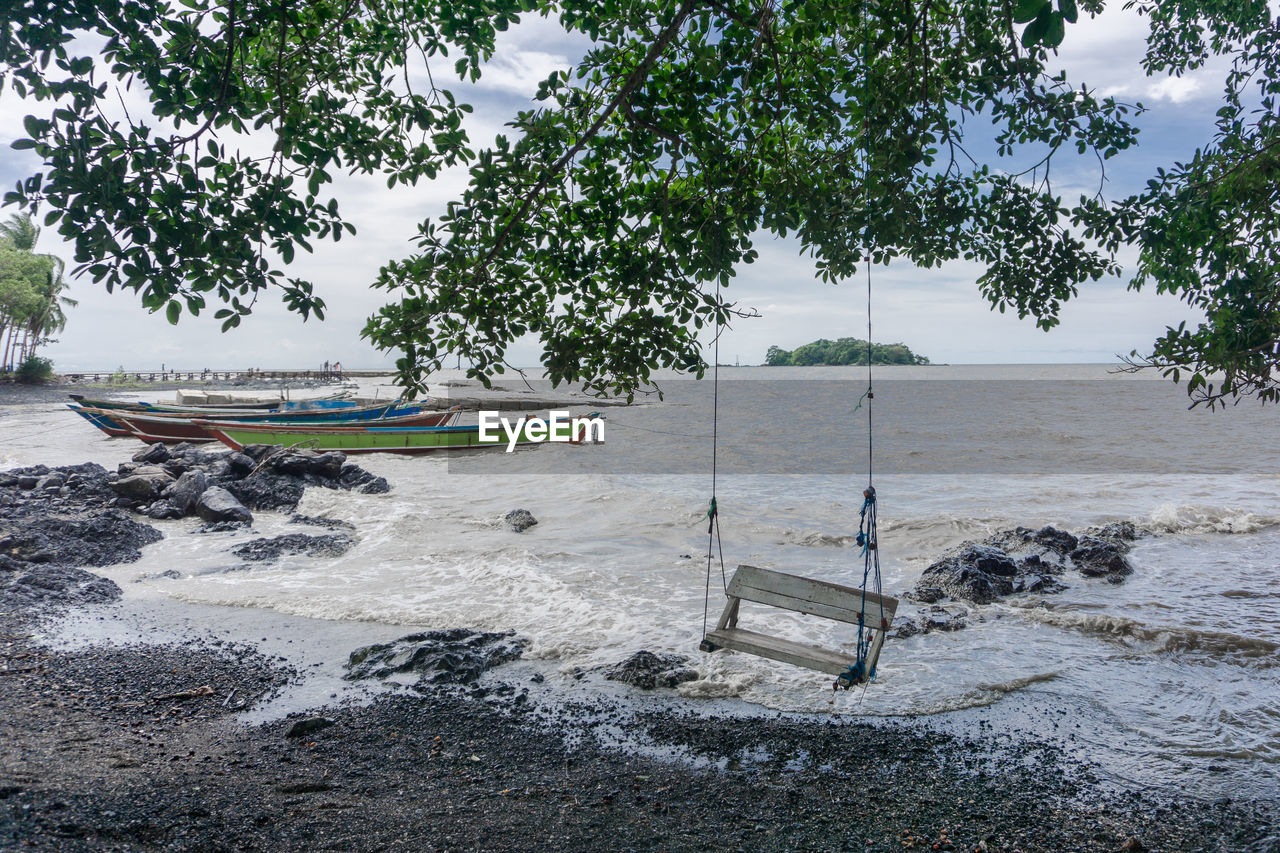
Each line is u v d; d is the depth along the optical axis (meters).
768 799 5.61
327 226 5.28
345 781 5.64
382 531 15.04
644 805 5.47
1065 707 7.26
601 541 14.23
